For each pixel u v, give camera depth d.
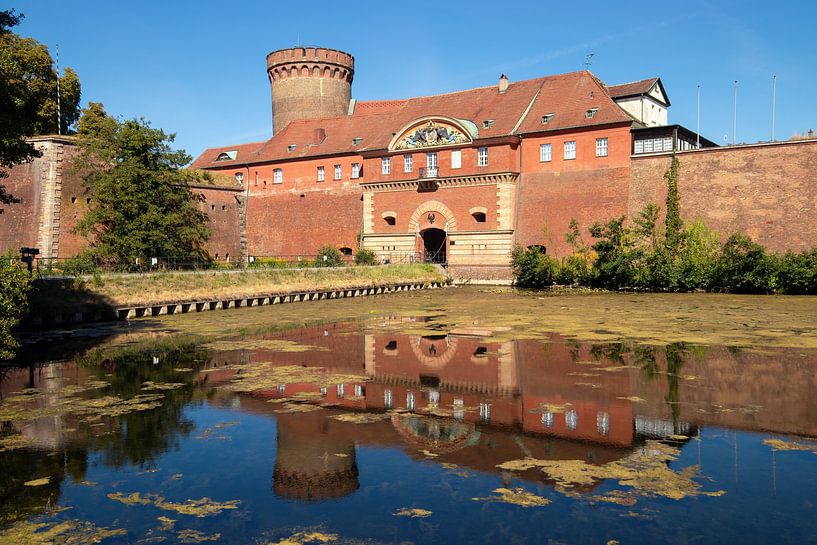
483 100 58.19
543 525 8.45
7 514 9.05
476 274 53.69
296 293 41.72
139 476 10.43
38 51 51.53
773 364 18.70
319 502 9.33
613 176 48.50
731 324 27.44
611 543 7.93
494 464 10.76
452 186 54.44
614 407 14.24
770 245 43.19
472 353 21.16
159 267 41.75
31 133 27.55
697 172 45.81
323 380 17.34
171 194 43.59
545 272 49.47
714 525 8.38
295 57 72.31
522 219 52.06
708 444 11.63
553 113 52.03
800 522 8.42
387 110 65.38
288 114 73.50
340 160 61.88
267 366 19.30
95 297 31.78
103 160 43.41
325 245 62.06
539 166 51.47
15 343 18.34
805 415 13.43
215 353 21.58
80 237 45.25
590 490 9.58
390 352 21.55
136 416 13.90
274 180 65.81
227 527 8.59
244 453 11.49
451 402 14.92
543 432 12.52
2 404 14.95
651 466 10.52
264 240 66.00
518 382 16.86
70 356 21.16
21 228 44.75
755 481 9.84
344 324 29.23
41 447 11.88
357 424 13.22
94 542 8.20
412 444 11.91
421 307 36.88
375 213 58.50
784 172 42.94
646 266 46.00
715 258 44.59
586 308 34.97
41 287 29.67
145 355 21.27
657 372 17.80
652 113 62.19
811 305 35.22
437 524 8.54
